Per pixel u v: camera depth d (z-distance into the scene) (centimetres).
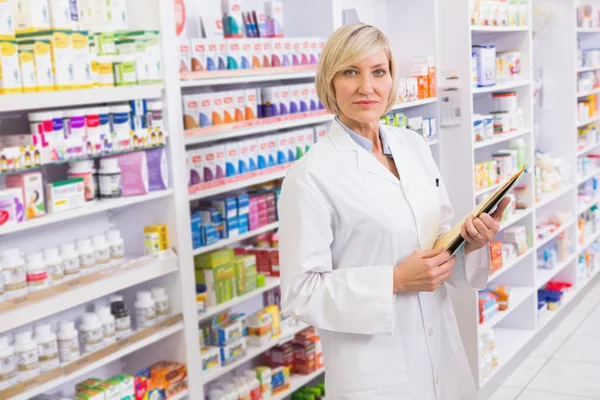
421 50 457
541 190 608
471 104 445
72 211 267
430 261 210
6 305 244
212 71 344
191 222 339
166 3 306
